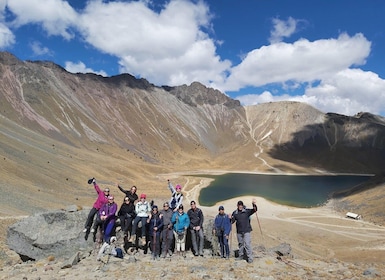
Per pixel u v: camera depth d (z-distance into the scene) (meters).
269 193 126.50
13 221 29.91
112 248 16.41
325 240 59.12
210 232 19.14
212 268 14.63
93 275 13.41
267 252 19.23
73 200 68.62
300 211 90.75
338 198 110.44
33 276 13.29
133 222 17.48
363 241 57.09
